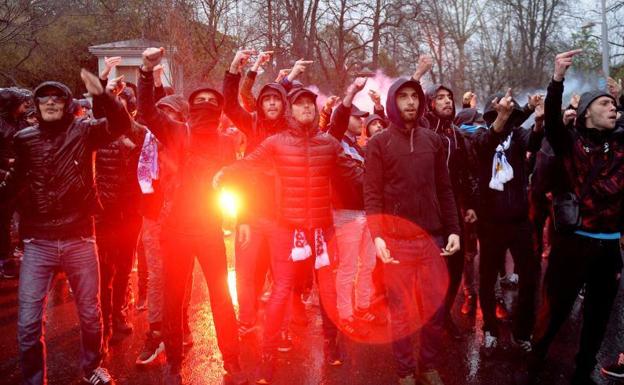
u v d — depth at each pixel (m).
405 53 31.22
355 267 4.81
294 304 4.96
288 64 25.97
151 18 24.84
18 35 19.36
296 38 27.00
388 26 29.73
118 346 4.48
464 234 4.45
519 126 4.36
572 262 3.53
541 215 5.50
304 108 3.65
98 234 4.36
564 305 3.62
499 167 4.09
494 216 4.15
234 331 3.77
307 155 3.68
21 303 3.33
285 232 3.72
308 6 28.50
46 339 4.68
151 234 4.13
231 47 22.52
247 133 4.50
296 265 3.77
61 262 3.42
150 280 4.16
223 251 3.75
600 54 32.84
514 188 4.14
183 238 3.60
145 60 3.41
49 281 3.44
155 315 4.14
